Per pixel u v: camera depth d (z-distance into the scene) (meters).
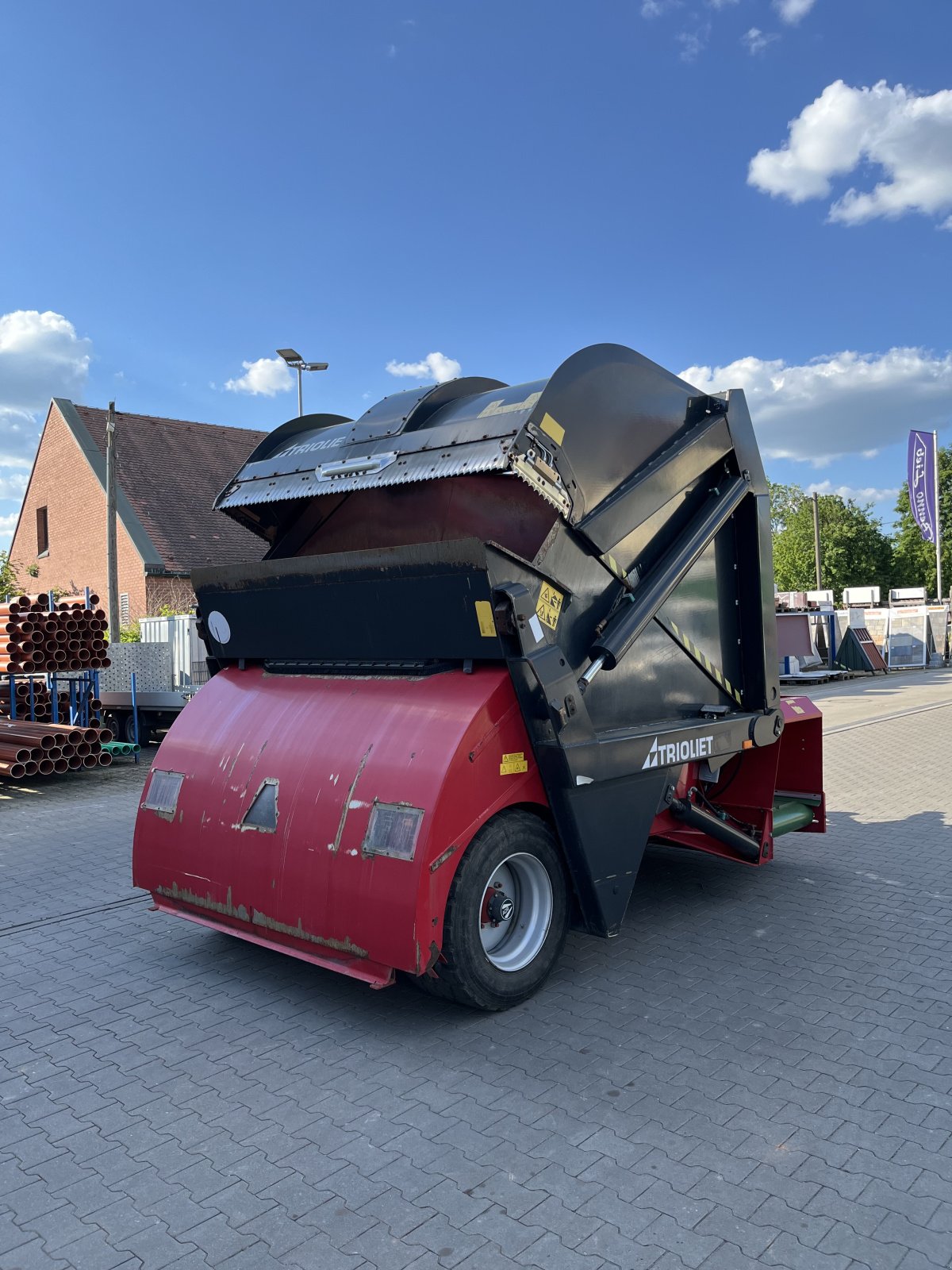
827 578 62.72
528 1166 2.95
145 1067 3.71
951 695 18.72
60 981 4.64
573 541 4.22
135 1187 2.92
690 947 4.86
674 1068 3.56
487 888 4.05
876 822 7.65
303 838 4.12
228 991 4.46
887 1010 4.04
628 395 4.55
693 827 5.23
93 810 9.09
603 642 4.30
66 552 26.64
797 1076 3.48
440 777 3.77
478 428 4.17
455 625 4.00
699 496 5.06
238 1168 3.00
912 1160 2.93
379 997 4.35
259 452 5.44
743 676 5.46
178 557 23.19
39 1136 3.23
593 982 4.42
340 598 4.41
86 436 25.52
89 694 12.24
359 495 5.34
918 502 34.94
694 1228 2.63
